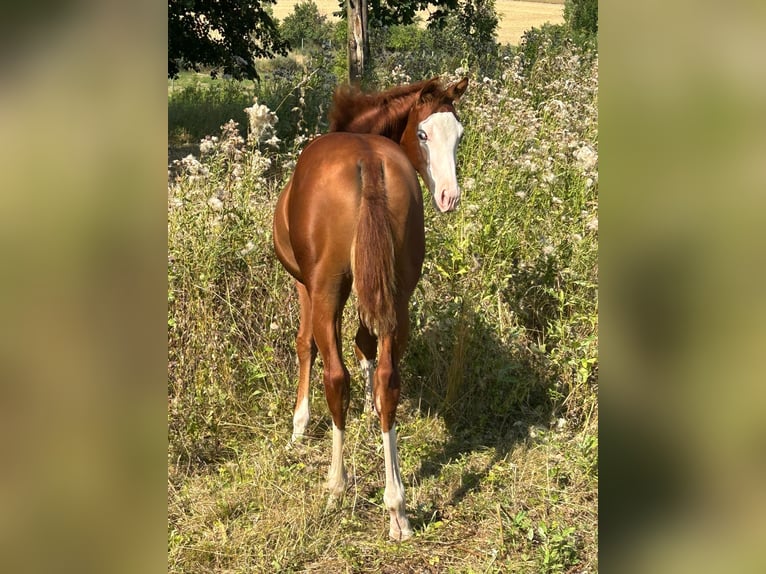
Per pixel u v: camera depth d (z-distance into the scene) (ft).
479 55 38.09
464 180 16.58
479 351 14.20
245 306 14.40
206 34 39.11
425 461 12.61
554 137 19.58
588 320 14.23
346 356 14.70
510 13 111.75
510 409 14.08
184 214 14.52
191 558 9.87
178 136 35.94
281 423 13.55
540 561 9.66
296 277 12.52
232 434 13.37
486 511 11.03
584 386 13.70
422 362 14.66
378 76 31.91
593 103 23.09
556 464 12.26
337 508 10.99
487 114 20.34
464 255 14.80
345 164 10.07
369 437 13.06
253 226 15.16
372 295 9.55
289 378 14.47
